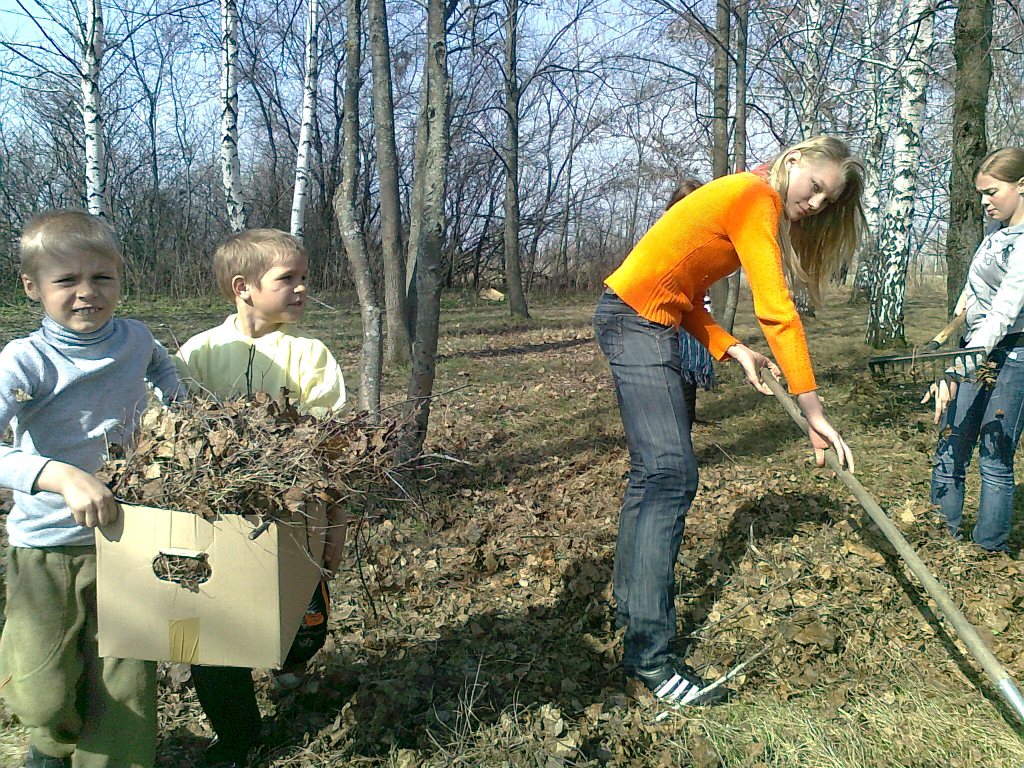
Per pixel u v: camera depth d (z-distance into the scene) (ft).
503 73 63.52
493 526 14.29
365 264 15.79
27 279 6.45
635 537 9.05
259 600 6.01
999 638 10.23
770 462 18.67
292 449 6.18
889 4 41.88
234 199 35.04
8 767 7.70
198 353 7.99
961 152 24.12
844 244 9.77
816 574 11.64
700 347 17.48
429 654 9.68
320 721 8.37
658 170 56.85
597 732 8.20
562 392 28.63
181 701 8.86
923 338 44.55
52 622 6.47
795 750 8.22
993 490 12.13
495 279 104.63
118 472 6.07
